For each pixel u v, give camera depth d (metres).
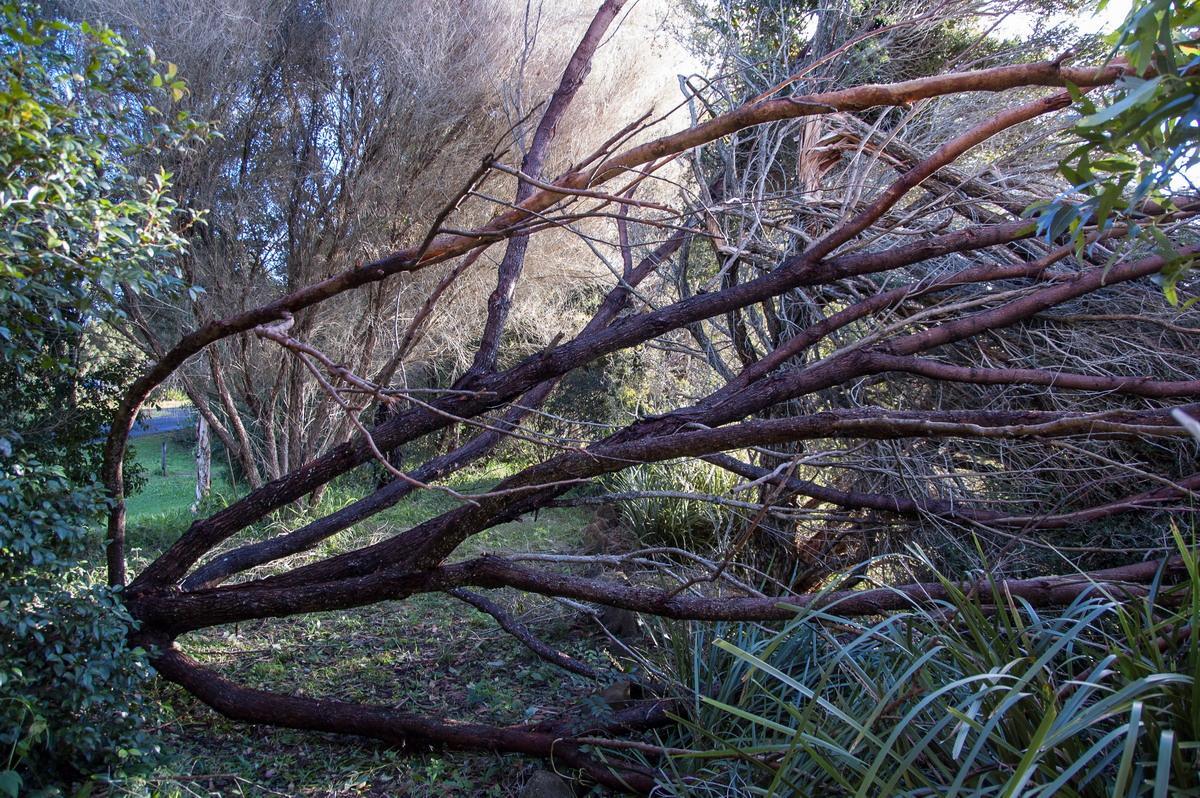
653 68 8.31
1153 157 1.33
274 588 3.63
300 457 8.57
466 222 8.08
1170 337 3.29
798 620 2.14
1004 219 3.79
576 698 3.78
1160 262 2.90
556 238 8.47
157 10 6.57
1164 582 2.61
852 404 3.84
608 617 4.73
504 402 3.74
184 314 7.20
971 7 3.97
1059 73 2.00
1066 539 3.30
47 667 2.70
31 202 2.35
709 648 3.29
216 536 3.76
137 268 2.61
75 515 2.90
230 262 7.35
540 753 3.04
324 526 4.27
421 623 5.06
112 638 2.80
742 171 5.00
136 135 6.30
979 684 1.99
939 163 2.58
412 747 3.26
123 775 2.83
